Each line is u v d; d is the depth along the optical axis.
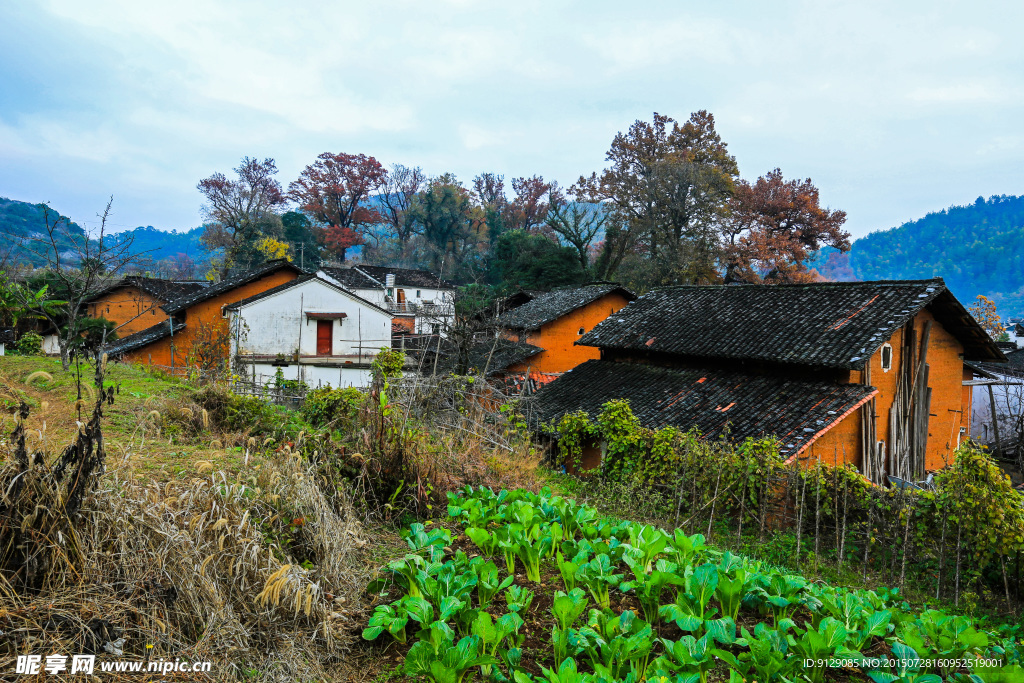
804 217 44.09
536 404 18.52
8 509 4.04
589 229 46.97
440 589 5.12
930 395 16.08
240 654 4.17
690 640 4.72
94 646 3.79
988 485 8.89
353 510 7.19
